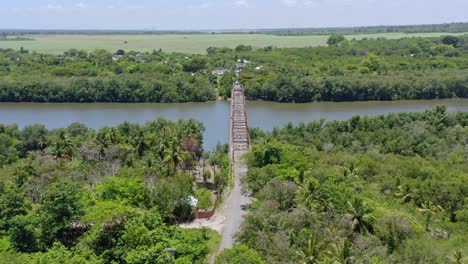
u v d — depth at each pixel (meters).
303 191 80.06
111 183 85.06
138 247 64.75
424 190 93.94
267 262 63.56
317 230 69.12
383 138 138.25
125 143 125.62
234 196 101.56
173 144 114.06
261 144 122.88
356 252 65.88
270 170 96.38
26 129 146.38
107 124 182.25
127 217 71.50
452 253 71.62
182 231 75.31
